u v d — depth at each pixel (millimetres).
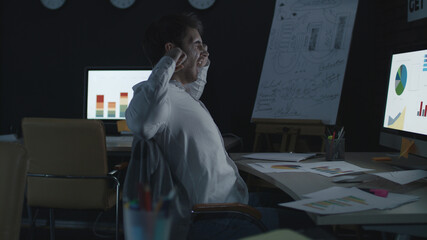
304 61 2961
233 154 2188
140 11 3336
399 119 1893
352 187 1331
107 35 3385
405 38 2662
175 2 3295
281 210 1617
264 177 1637
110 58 3389
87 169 2260
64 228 3424
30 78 3494
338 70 2826
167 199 556
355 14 2891
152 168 1533
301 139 3104
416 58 1770
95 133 2188
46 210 3484
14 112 3529
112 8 3371
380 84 3006
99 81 3168
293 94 2934
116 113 3146
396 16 2803
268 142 3092
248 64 3240
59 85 3455
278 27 3102
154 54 1773
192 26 1751
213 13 3256
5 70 3527
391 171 1670
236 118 3268
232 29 3244
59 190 2311
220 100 3279
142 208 557
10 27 3502
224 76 3270
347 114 3143
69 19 3424
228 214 1494
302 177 1559
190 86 2186
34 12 3467
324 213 1040
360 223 1037
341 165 1808
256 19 3223
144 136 1497
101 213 3383
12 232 1001
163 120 1523
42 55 3471
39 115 3492
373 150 3074
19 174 1017
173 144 1561
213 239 1387
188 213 1538
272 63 3072
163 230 548
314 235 789
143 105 1483
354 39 3125
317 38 2959
